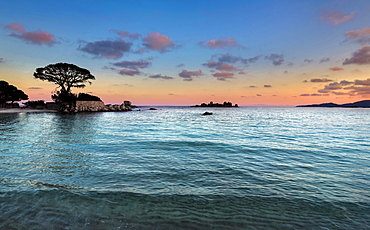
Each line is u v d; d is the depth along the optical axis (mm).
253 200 4922
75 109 59750
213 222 4000
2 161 8055
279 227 3883
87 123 26516
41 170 6965
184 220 4047
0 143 12000
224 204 4707
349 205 4711
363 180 6328
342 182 6148
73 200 4758
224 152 10109
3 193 5043
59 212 4230
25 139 13469
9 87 62375
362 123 29609
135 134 16469
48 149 10430
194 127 23062
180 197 5020
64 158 8633
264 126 24734
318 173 6977
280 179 6375
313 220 4117
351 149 10977
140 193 5199
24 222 3850
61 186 5566
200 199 4938
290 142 13102
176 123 29000
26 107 67938
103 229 3705
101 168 7266
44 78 59125
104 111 68688
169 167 7488
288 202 4836
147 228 3766
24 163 7805
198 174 6758
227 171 7109
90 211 4297
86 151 10039
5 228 3650
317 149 10930
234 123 29562
